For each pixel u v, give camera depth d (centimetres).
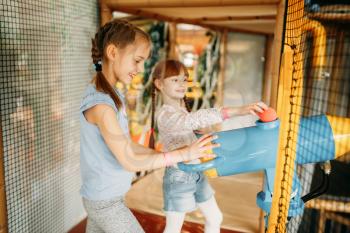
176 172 148
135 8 220
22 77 159
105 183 115
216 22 351
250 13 257
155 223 217
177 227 153
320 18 187
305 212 201
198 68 378
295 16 115
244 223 217
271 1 177
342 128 121
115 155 107
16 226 160
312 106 218
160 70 154
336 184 205
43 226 180
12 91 153
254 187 273
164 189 153
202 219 223
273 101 182
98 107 107
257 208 238
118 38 110
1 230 146
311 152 121
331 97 223
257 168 126
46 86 176
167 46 325
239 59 432
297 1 113
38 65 169
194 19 334
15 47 153
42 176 177
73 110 202
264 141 122
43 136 176
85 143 116
